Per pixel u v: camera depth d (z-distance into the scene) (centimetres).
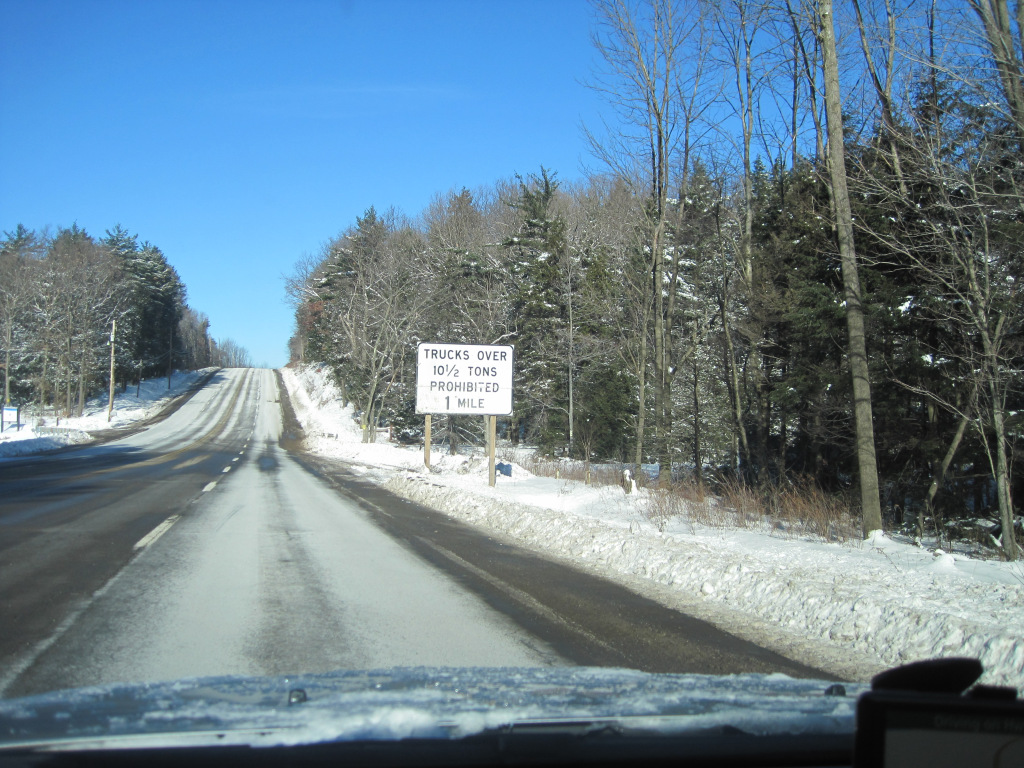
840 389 1719
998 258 1266
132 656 592
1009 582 840
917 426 1670
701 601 865
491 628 705
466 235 5334
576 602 834
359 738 269
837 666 619
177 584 873
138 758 257
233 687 381
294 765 258
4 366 6844
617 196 3559
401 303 5034
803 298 1756
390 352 5075
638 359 2847
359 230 5916
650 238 2481
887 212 1595
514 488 2166
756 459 2377
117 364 8325
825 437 1789
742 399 2400
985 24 1115
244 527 1367
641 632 709
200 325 15525
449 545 1241
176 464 3212
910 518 1609
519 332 4262
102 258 7788
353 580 922
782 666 611
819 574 877
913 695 208
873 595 754
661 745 281
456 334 4597
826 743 295
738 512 1572
